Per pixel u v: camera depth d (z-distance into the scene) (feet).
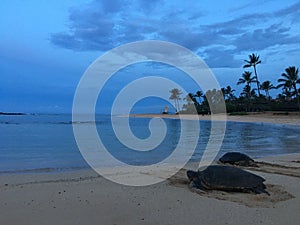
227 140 70.95
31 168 34.65
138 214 18.13
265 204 19.86
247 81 236.43
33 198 21.35
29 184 25.68
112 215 17.94
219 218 17.38
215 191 23.07
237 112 230.27
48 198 21.39
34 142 63.82
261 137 78.48
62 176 29.68
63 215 17.87
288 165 36.32
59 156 44.78
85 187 24.81
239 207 19.31
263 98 241.96
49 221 16.84
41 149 52.54
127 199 21.35
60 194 22.48
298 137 78.07
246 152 51.16
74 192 23.12
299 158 43.47
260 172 31.48
